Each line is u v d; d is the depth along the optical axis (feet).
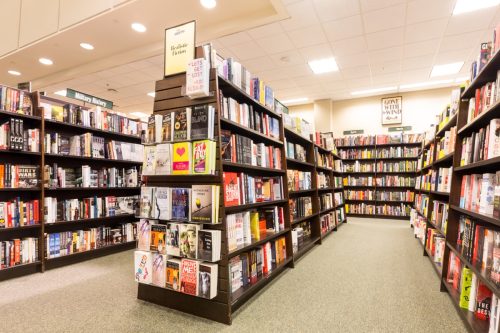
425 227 13.21
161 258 7.30
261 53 18.63
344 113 29.91
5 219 9.95
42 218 10.85
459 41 17.03
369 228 20.57
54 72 21.80
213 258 6.49
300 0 13.23
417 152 25.67
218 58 7.75
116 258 12.69
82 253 12.19
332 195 19.92
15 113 10.21
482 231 6.33
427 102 26.81
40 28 16.92
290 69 21.38
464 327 6.50
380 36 16.51
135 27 15.44
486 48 6.88
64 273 10.53
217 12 14.30
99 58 19.29
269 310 7.41
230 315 6.68
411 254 13.10
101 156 13.43
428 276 10.04
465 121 8.31
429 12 14.14
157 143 7.52
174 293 7.40
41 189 10.91
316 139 17.66
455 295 7.37
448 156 9.81
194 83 7.07
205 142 6.78
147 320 6.82
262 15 14.15
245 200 8.41
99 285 9.21
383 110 28.35
